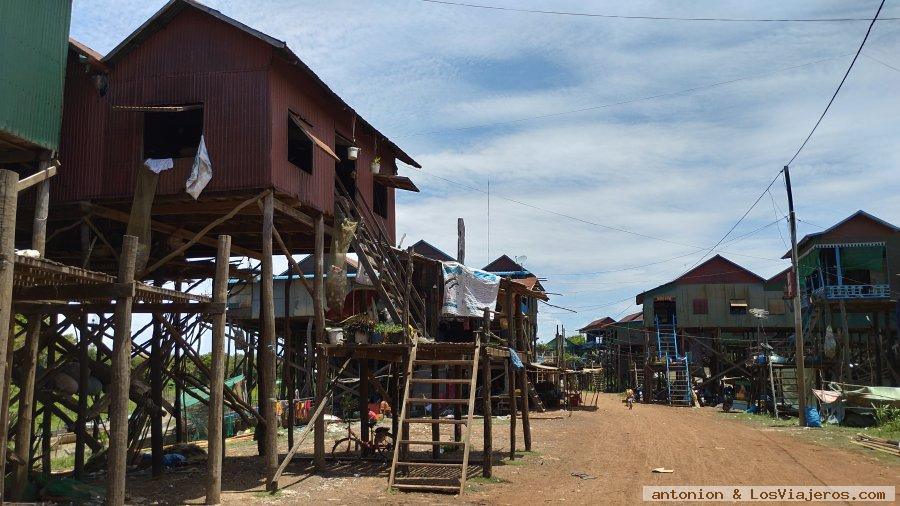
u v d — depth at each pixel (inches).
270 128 593.3
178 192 601.6
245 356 1261.1
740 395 1847.9
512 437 691.4
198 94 611.8
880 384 1405.0
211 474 469.1
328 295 685.3
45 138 530.6
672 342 2107.5
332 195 709.3
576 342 3737.7
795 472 589.3
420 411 1176.2
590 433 966.4
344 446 813.2
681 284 2149.4
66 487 473.7
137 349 705.6
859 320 1624.0
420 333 765.3
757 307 2106.3
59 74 547.8
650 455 718.5
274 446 525.3
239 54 609.3
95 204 625.6
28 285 394.3
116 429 383.6
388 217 908.6
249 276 882.8
